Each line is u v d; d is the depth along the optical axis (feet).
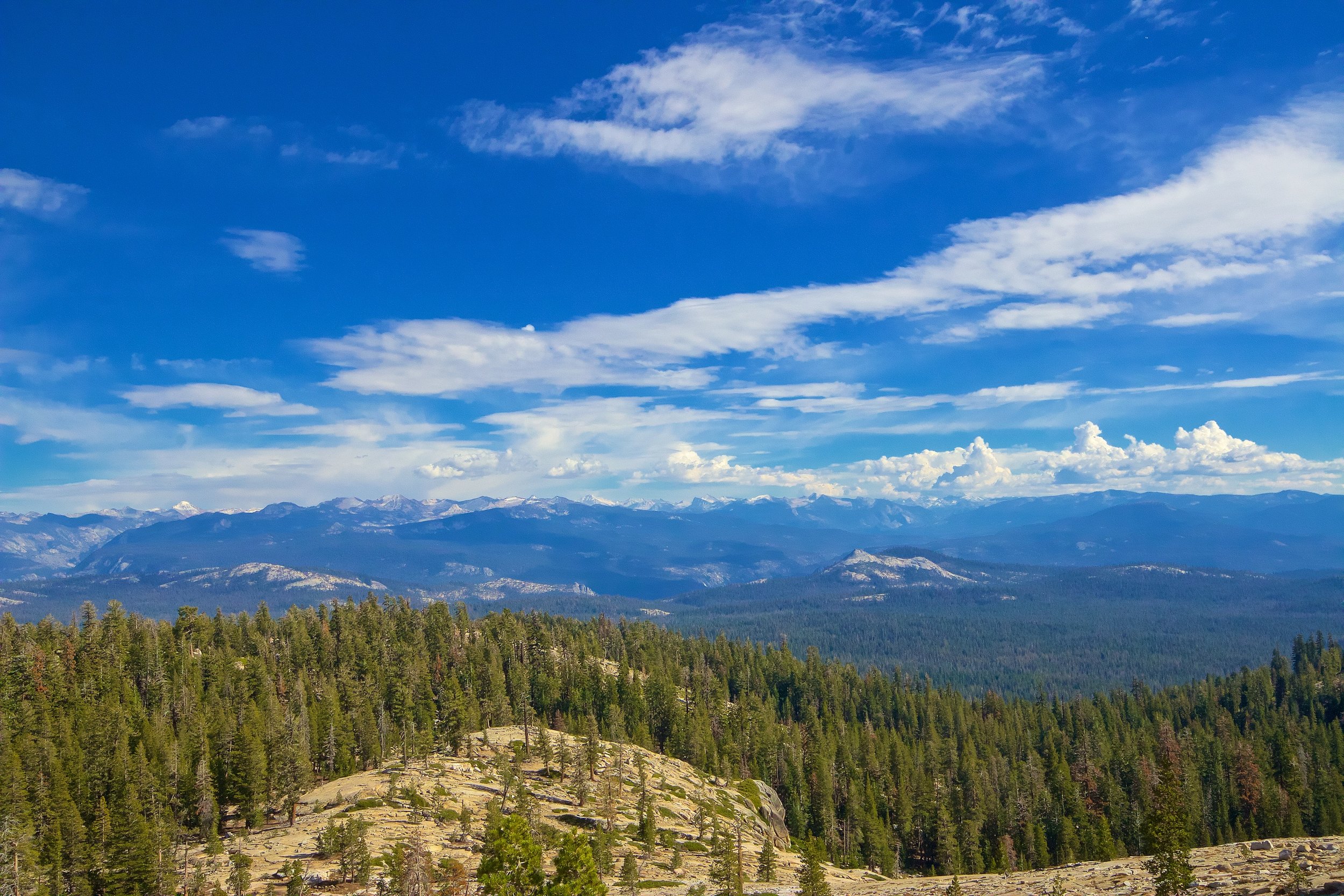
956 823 614.34
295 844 367.66
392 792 444.96
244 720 508.94
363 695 634.43
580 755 516.73
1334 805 577.43
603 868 369.91
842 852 604.90
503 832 182.50
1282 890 126.21
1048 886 185.68
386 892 290.15
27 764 409.90
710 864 403.95
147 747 469.57
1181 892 139.95
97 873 342.23
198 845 396.78
